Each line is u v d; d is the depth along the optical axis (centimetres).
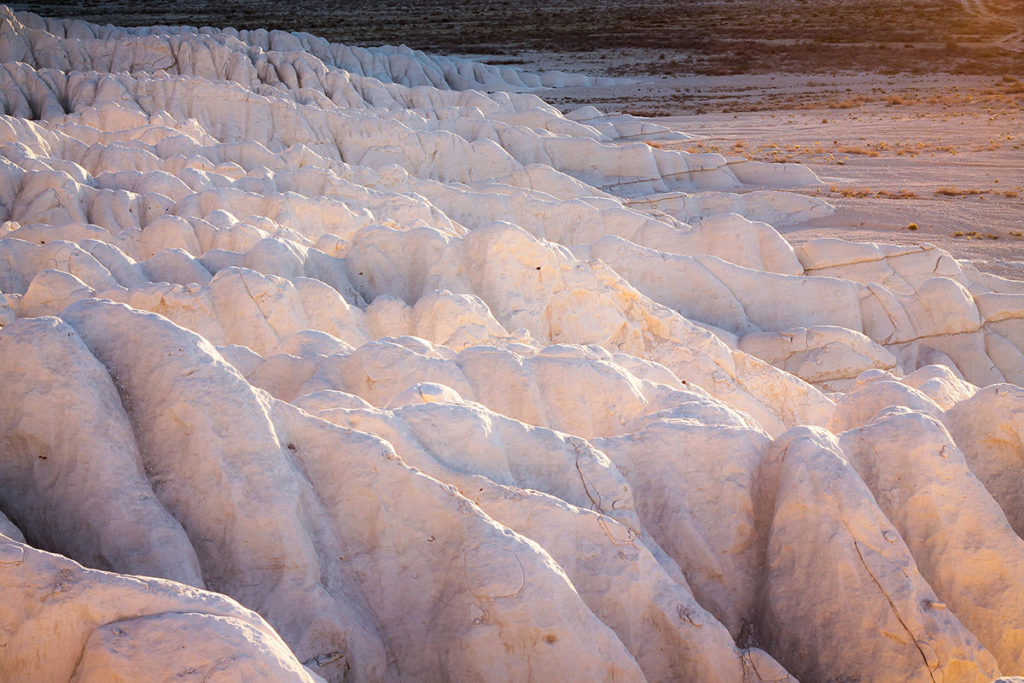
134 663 634
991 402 1140
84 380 880
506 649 830
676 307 2677
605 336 2048
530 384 1255
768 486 1048
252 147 3684
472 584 847
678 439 1077
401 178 3550
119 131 3891
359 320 1845
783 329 2711
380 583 888
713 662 903
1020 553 982
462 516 881
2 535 723
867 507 963
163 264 2006
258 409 904
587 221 3359
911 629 913
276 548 845
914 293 2769
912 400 1200
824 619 948
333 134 4556
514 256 2072
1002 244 3578
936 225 3862
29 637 671
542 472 1013
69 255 1928
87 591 672
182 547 827
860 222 3972
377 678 847
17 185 2881
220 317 1688
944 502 1004
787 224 4081
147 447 894
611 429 1261
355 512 909
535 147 4825
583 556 926
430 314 1811
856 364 2441
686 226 3753
